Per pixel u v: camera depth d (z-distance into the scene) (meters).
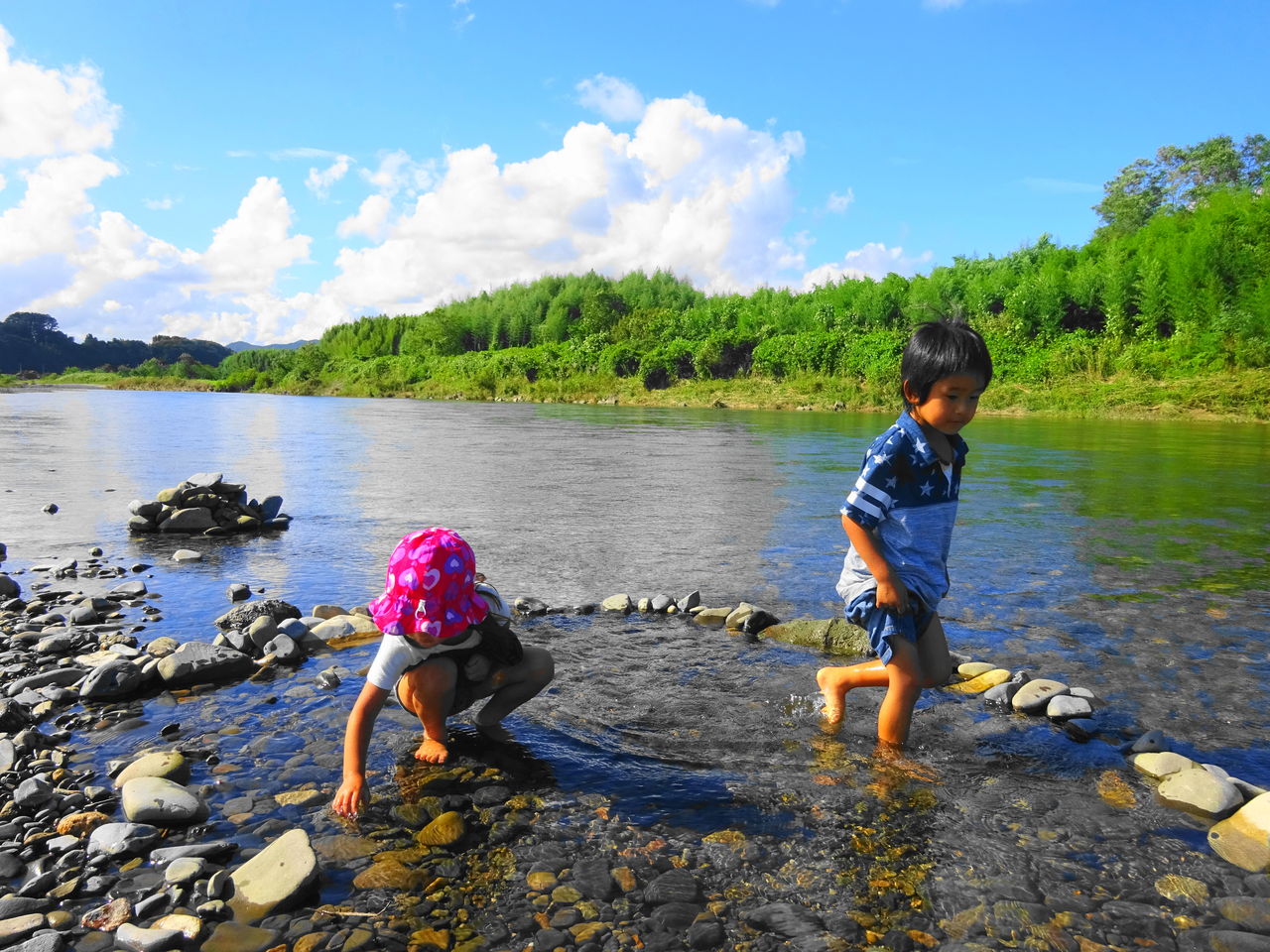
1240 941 1.47
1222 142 51.69
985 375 2.22
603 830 1.86
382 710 2.58
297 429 15.52
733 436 14.15
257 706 2.61
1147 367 24.11
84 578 4.26
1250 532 5.58
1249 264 24.69
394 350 68.50
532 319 54.25
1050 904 1.58
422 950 1.45
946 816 1.92
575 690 2.71
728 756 2.24
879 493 2.28
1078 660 3.03
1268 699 2.67
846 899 1.60
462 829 1.86
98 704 2.62
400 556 2.22
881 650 2.29
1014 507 6.64
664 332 40.31
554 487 7.56
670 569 4.41
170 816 1.89
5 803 2.01
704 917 1.54
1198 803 1.96
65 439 12.56
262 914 1.55
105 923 1.54
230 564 4.58
